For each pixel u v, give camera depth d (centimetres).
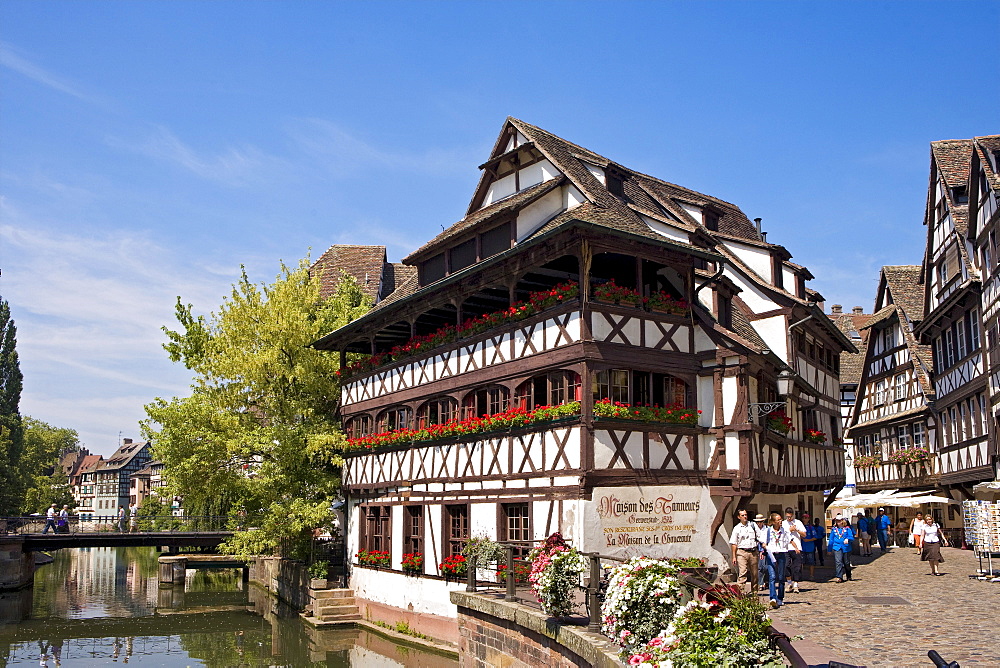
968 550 2838
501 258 1883
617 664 887
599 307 1725
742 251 2545
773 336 2369
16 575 3656
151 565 5256
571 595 1159
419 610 2156
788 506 2397
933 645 996
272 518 2692
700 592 838
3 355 6531
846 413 4306
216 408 2839
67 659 2205
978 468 2620
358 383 2691
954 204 2744
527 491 1797
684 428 1822
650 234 1867
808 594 1562
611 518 1672
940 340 3030
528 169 2233
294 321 2867
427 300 2256
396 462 2370
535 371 1814
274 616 2859
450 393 2127
